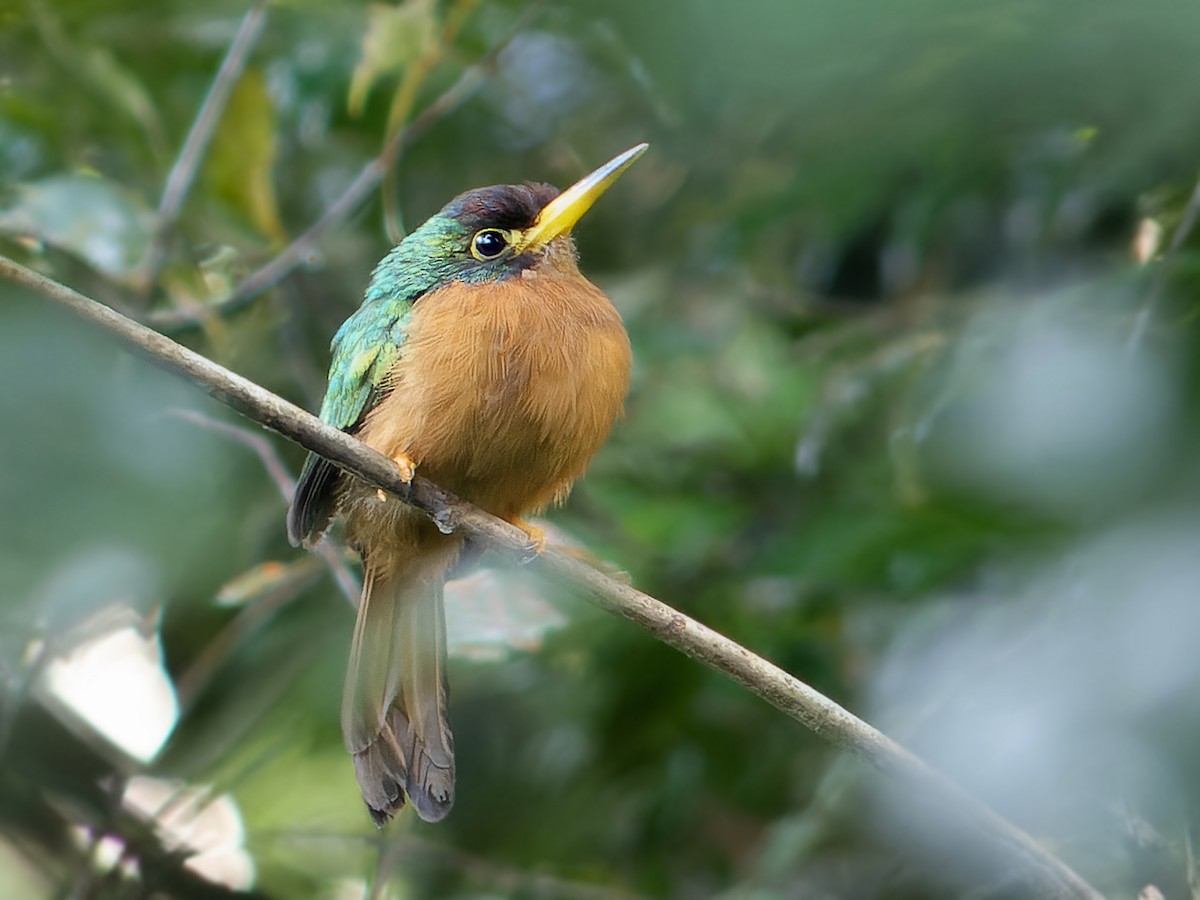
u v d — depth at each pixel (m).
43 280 5.33
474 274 7.03
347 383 6.95
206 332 8.52
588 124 9.96
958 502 7.53
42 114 8.72
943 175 8.05
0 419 7.74
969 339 7.41
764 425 9.01
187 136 9.32
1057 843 6.66
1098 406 6.71
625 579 6.12
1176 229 7.20
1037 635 6.79
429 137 9.84
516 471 6.73
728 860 8.77
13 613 8.11
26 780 8.72
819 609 8.40
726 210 8.91
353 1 9.39
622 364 6.90
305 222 9.73
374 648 6.72
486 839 8.99
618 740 8.80
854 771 7.50
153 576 8.21
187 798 9.06
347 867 9.14
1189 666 6.20
